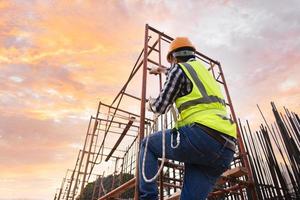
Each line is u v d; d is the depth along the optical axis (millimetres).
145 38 3807
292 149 7000
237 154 4078
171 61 2688
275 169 6809
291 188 6797
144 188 2043
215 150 1879
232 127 2033
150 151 2195
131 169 9391
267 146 7273
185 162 2051
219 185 3990
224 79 4875
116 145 9898
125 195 8117
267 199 6590
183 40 2625
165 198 4039
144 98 3059
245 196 4922
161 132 2203
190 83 2102
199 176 2027
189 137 1901
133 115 9219
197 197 1970
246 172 3643
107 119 9383
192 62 2309
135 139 9258
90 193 12539
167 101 2055
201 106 1992
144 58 3533
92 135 9680
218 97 2141
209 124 1884
